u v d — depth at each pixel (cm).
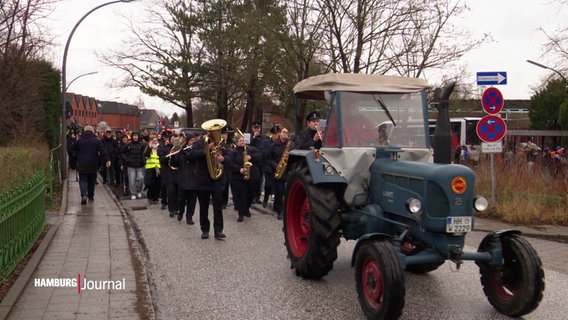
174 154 1016
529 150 1636
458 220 493
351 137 619
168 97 3338
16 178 827
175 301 561
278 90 2439
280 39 2050
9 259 589
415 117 641
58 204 1220
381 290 487
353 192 605
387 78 649
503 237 525
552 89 2509
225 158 870
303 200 687
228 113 3750
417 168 527
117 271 635
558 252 865
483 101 1132
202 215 884
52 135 2116
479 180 1281
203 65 3231
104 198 1366
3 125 1391
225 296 579
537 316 534
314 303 558
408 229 532
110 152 1720
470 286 630
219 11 2984
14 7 954
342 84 629
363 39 1797
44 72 1602
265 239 881
